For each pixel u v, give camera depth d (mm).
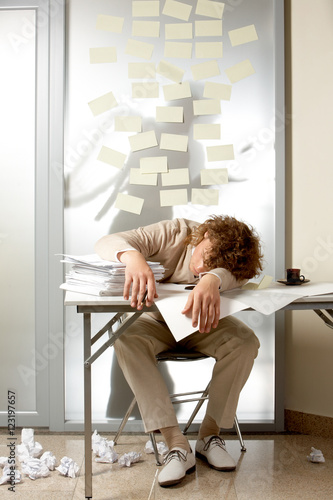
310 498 2211
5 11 3047
